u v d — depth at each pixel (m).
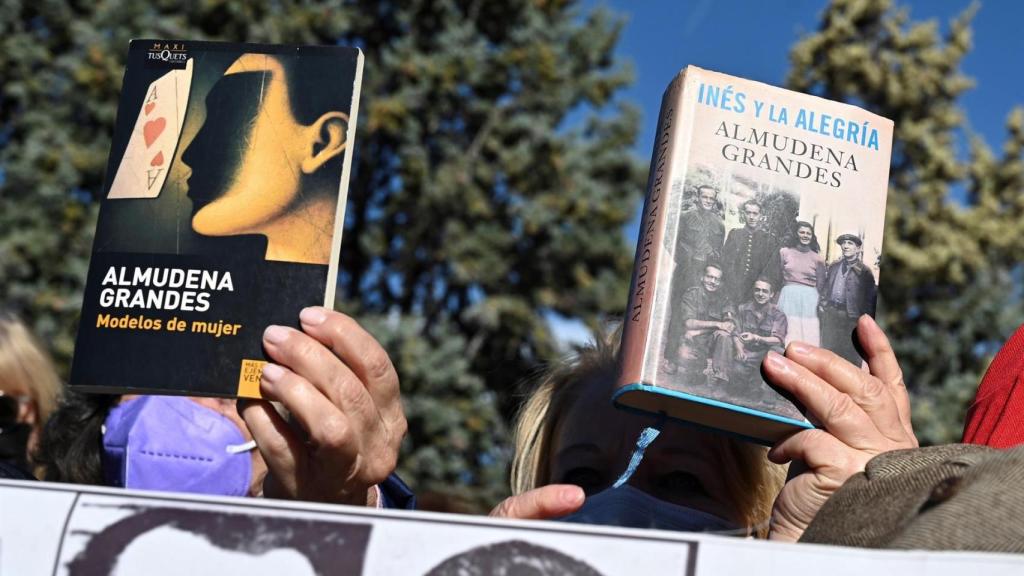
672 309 1.42
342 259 13.58
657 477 1.90
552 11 13.55
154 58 1.55
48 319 11.45
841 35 16.19
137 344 1.46
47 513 1.18
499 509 1.57
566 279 13.31
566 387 2.12
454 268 12.57
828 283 1.46
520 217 12.97
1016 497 1.02
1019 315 15.16
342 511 1.14
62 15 12.74
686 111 1.47
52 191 11.91
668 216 1.45
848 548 1.02
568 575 1.08
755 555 1.05
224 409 2.31
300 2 12.60
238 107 1.51
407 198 12.63
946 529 1.03
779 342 1.44
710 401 1.41
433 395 11.31
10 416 2.43
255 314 1.45
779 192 1.47
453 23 13.08
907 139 15.97
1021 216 16.03
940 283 15.24
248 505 1.16
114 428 2.31
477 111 12.88
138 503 1.18
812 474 1.39
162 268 1.48
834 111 1.52
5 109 13.14
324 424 1.39
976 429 1.58
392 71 12.58
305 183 1.47
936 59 16.03
